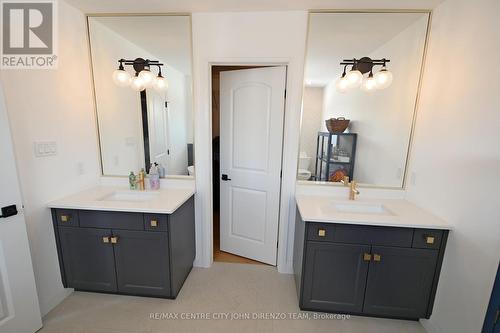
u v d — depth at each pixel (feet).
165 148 7.25
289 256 7.51
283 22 6.24
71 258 6.05
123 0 5.79
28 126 5.15
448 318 4.95
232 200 8.36
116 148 7.38
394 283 5.44
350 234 5.34
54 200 5.89
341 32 6.23
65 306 6.00
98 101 7.20
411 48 6.11
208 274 7.45
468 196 4.54
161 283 6.07
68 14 6.09
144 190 7.12
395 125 6.50
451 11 5.17
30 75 5.17
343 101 6.57
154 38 6.69
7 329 4.74
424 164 5.95
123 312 5.87
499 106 3.94
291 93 6.54
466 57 4.69
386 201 6.59
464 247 4.61
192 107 6.91
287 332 5.43
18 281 4.82
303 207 5.97
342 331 5.48
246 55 6.46
